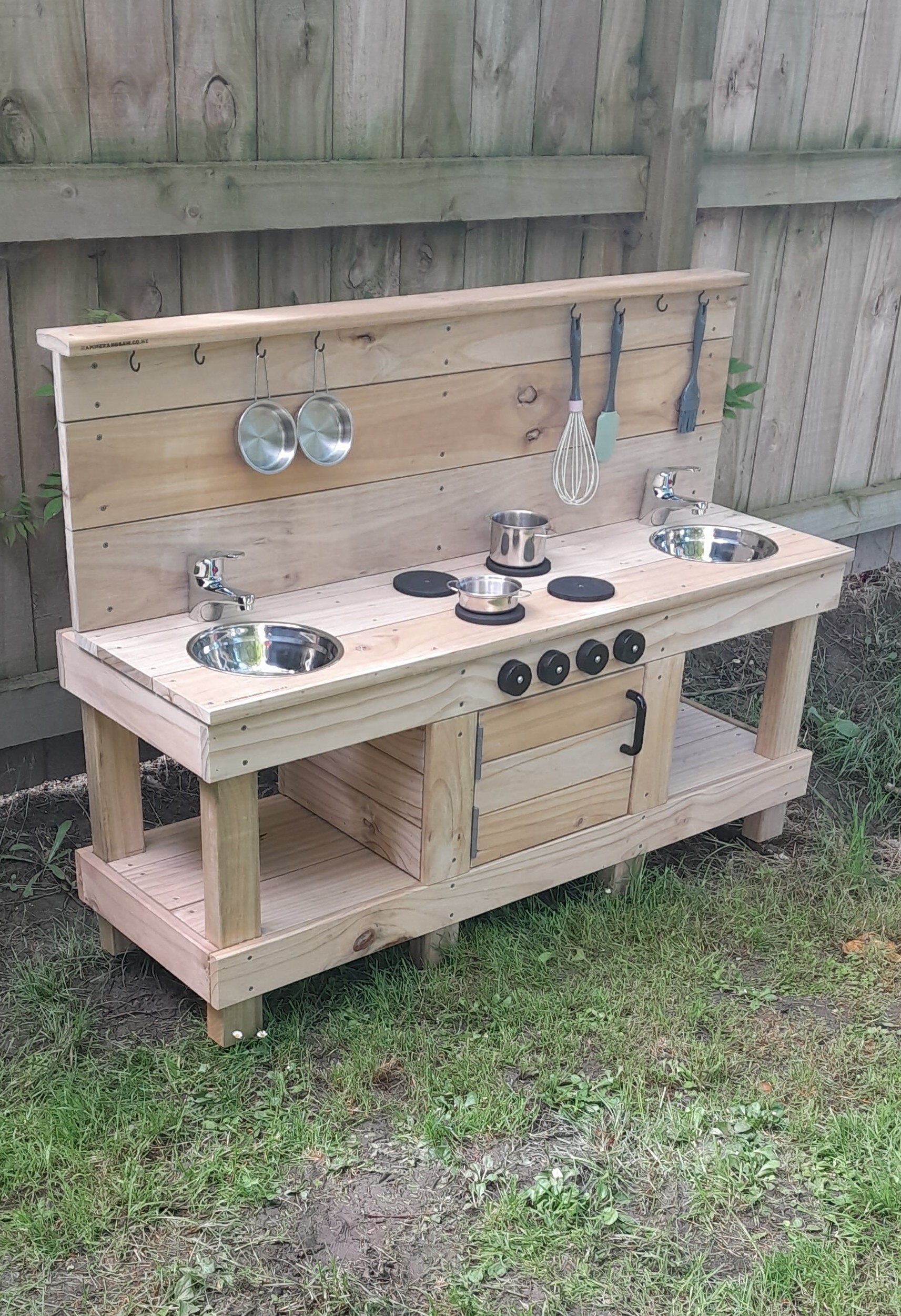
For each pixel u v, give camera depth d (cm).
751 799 364
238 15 334
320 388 294
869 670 484
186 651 272
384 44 362
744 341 480
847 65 466
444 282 400
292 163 349
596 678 312
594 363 344
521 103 395
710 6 402
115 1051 279
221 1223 238
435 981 299
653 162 421
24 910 329
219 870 261
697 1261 234
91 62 317
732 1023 295
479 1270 231
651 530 365
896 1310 228
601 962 312
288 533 301
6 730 355
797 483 525
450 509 329
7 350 329
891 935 332
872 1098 277
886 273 516
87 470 266
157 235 336
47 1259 230
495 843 308
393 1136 260
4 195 308
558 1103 269
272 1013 289
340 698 264
